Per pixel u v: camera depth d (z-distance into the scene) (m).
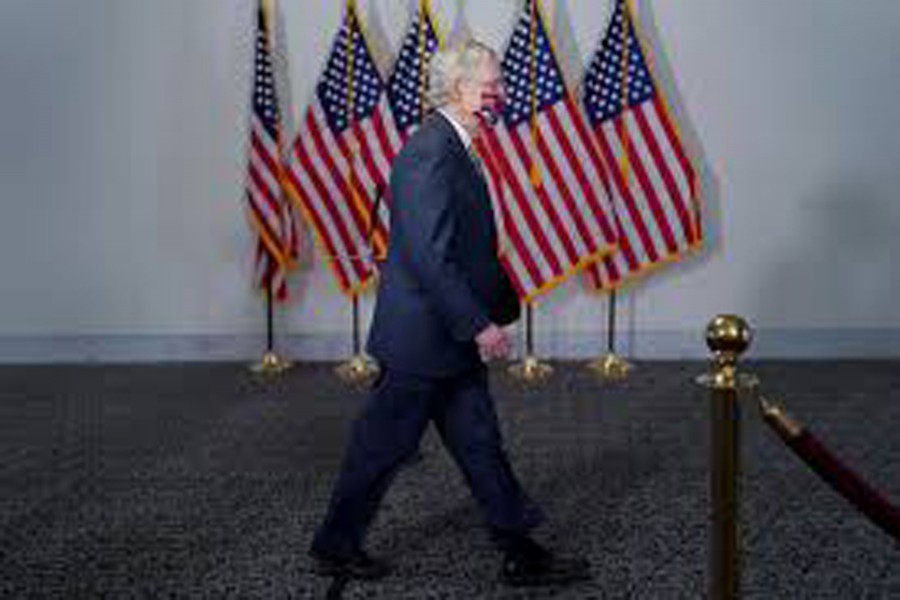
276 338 6.30
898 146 6.11
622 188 5.77
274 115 5.81
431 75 3.00
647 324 6.27
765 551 3.47
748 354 6.29
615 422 5.00
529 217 5.73
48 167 6.17
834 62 6.05
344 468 3.14
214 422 5.07
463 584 3.24
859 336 6.27
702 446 4.64
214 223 6.22
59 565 3.40
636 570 3.33
